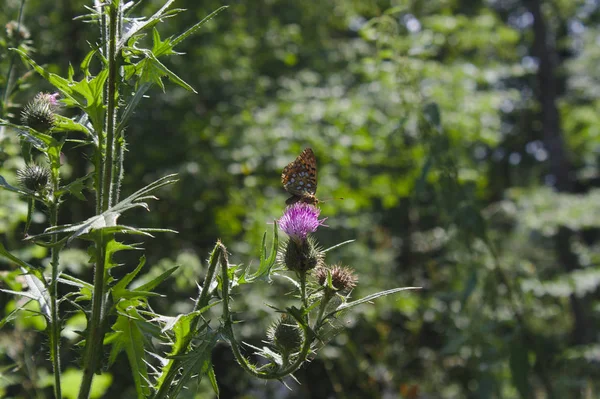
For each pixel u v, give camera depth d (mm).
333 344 8602
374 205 13211
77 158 9102
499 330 6824
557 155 18906
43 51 10008
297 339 2467
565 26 25875
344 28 17219
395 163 10914
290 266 2713
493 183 23109
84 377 2348
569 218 11312
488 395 6539
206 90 12055
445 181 6457
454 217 6410
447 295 6973
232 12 13297
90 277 7848
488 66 13211
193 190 10398
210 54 11930
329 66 14281
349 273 2768
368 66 10234
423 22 12664
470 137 11031
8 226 5629
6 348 4793
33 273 2396
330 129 10516
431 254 11633
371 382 8984
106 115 2465
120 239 9773
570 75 24375
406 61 6895
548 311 8148
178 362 2383
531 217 11492
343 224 9734
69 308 5184
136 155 11016
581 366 7504
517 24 25297
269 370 2412
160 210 11039
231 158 10461
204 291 2418
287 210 2859
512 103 19281
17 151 5012
